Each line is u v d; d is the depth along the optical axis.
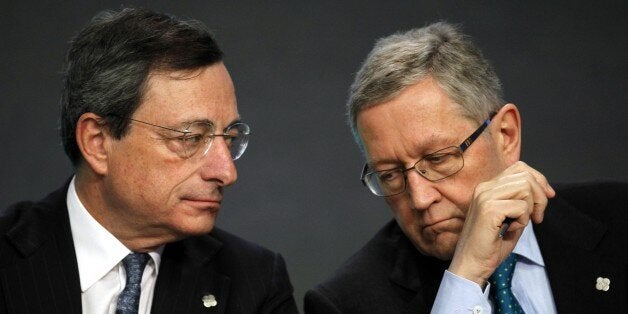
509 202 8.09
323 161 18.12
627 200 9.16
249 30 19.16
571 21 19.11
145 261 8.39
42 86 18.66
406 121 8.18
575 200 9.29
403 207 8.51
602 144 18.33
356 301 8.89
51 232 8.30
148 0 19.22
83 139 8.00
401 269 9.02
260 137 18.30
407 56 8.25
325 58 19.05
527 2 19.28
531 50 19.02
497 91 8.66
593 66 18.83
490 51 19.03
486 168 8.36
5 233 8.29
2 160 18.00
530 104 18.64
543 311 8.71
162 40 7.84
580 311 8.63
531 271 8.88
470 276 8.18
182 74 7.82
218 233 9.11
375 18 19.30
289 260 16.83
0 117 18.31
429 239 8.52
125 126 7.84
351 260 9.34
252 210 17.48
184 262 8.56
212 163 7.88
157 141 7.82
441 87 8.22
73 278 8.12
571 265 8.80
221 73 8.02
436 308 8.27
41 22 19.00
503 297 8.63
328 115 18.58
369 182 8.68
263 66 18.94
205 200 7.93
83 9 19.19
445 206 8.34
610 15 19.09
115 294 8.24
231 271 8.75
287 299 8.88
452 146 8.21
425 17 19.27
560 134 18.41
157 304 8.27
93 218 8.27
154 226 8.08
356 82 8.47
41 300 8.03
